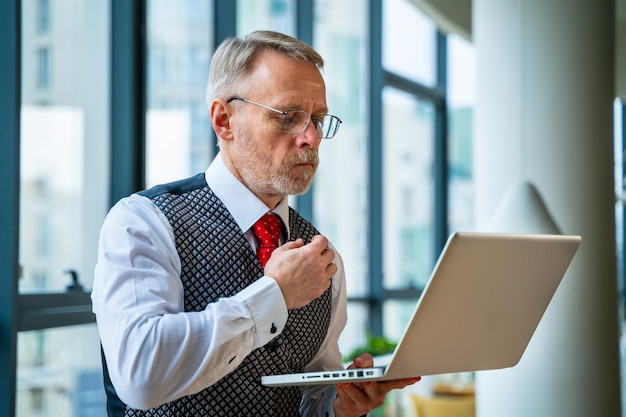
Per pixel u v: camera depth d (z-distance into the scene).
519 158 3.28
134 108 3.88
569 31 3.25
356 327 6.69
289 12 5.70
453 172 8.18
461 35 6.55
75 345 3.43
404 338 1.34
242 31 5.14
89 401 3.52
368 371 1.40
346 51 6.52
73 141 3.53
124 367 1.39
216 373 1.41
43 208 3.33
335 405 1.73
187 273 1.59
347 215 6.59
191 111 4.32
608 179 3.28
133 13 3.87
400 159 7.48
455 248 1.29
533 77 3.27
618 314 3.34
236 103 1.63
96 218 3.70
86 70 3.63
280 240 1.75
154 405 1.39
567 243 1.52
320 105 1.62
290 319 1.67
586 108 3.24
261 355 1.60
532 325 1.60
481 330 1.47
